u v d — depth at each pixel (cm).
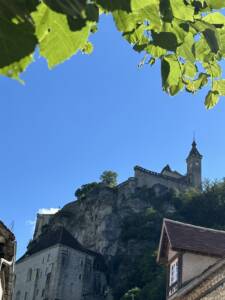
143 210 12950
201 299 1844
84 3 204
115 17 228
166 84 292
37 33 213
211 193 12700
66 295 10012
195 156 14538
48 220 14688
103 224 12719
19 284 10612
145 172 13750
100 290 10775
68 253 10381
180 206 12850
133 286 10456
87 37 215
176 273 2220
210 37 255
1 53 203
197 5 251
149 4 228
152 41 250
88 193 13862
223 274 1677
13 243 1538
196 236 2322
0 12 202
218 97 353
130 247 11669
